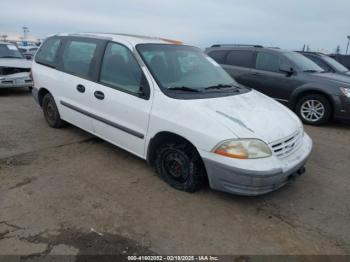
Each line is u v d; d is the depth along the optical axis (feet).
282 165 9.99
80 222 9.48
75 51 15.56
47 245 8.41
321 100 21.18
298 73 22.30
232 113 10.66
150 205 10.60
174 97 11.10
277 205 10.96
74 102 15.34
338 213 10.66
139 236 8.99
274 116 11.33
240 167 9.57
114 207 10.38
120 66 12.94
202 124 10.19
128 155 14.64
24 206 10.16
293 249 8.77
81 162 13.74
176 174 11.60
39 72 17.81
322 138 18.93
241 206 10.77
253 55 24.90
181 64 13.25
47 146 15.39
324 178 13.26
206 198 11.14
